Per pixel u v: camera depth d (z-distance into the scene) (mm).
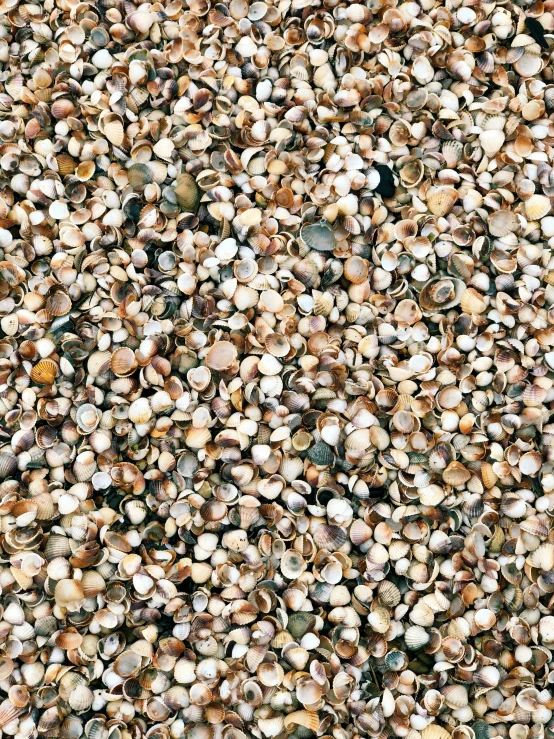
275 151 748
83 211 734
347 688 692
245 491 722
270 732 680
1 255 738
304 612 704
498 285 745
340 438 723
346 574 712
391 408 728
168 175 750
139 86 752
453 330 747
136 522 715
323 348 735
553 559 712
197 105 748
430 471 724
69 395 728
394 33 764
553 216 756
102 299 739
